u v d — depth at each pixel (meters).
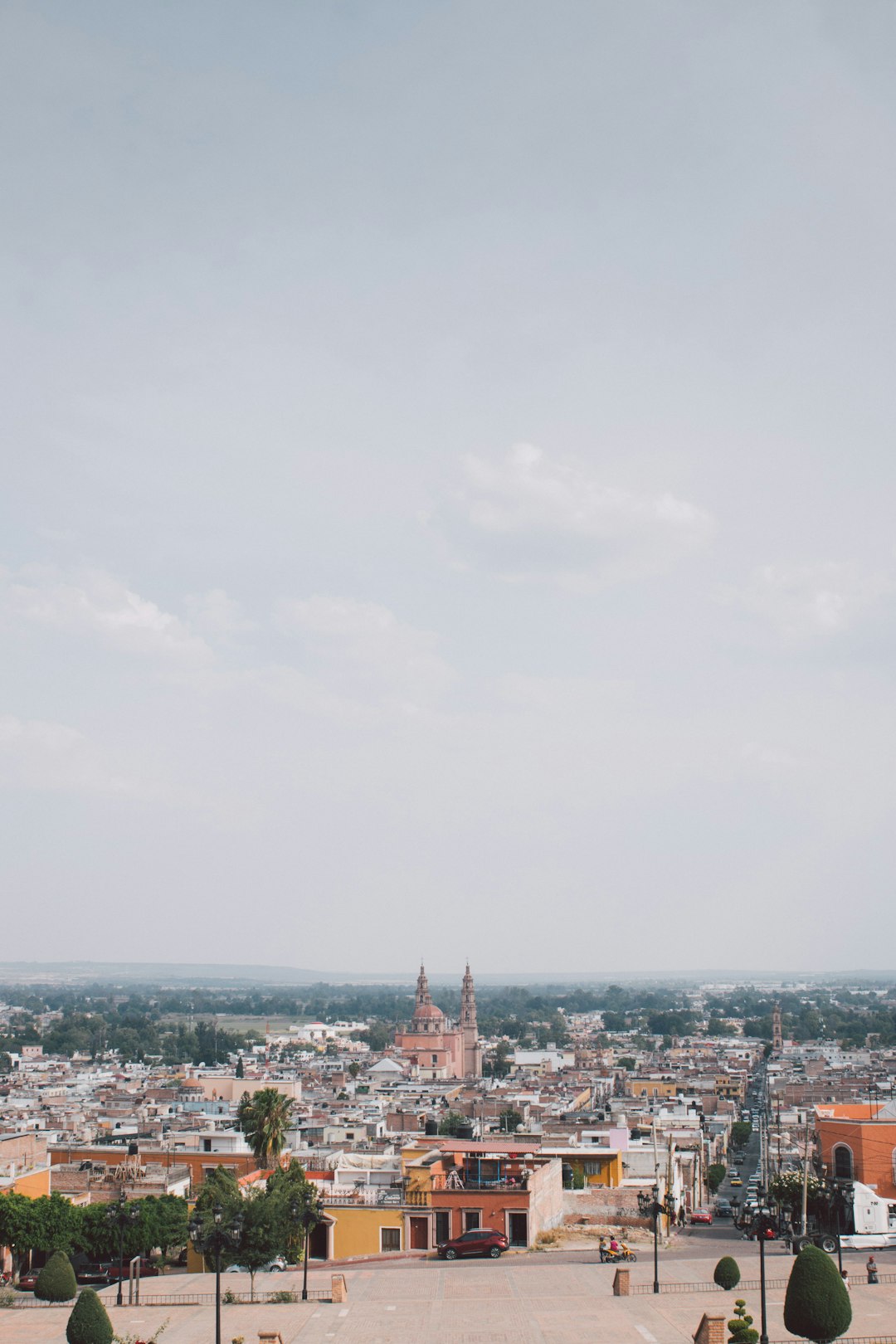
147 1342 63.41
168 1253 100.19
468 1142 111.81
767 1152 171.62
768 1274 82.19
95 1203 101.12
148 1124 173.25
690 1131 179.12
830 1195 118.81
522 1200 95.12
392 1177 110.62
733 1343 60.56
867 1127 128.50
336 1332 66.00
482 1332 65.00
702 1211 137.38
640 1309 70.38
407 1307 72.50
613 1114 196.25
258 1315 71.75
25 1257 97.25
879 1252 98.56
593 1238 99.75
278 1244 83.00
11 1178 99.50
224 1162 117.44
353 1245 95.94
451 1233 95.06
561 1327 65.81
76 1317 61.56
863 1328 65.38
